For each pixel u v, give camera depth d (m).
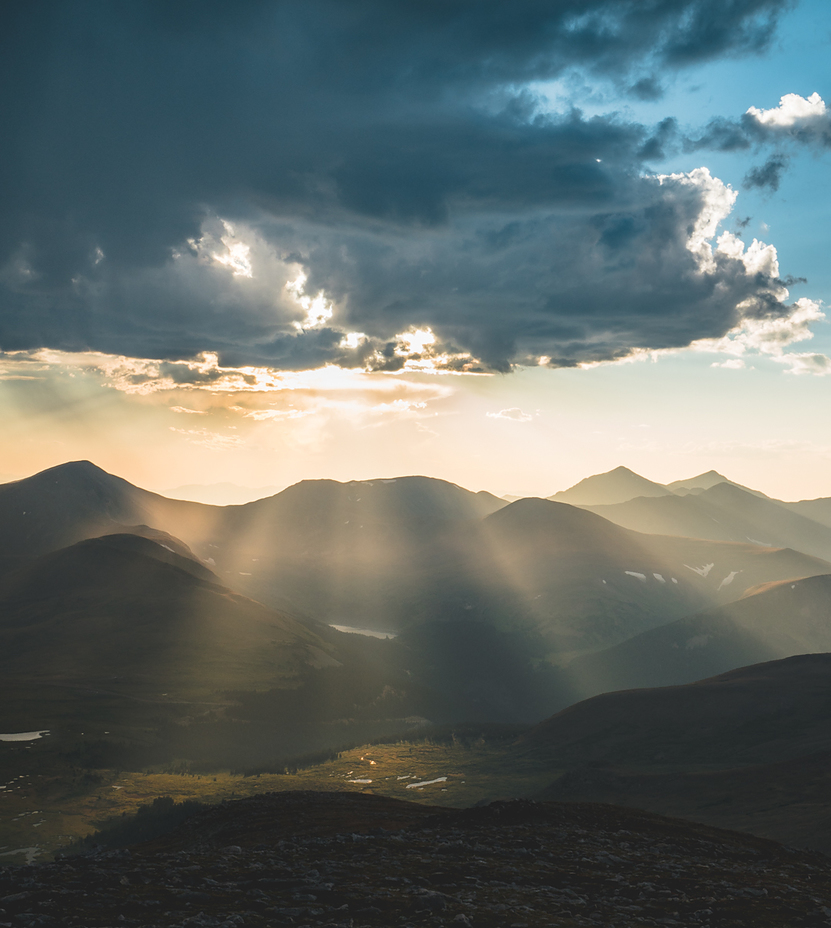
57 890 16.81
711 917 18.30
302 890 18.19
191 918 14.66
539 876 22.28
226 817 49.34
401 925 15.38
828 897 21.83
